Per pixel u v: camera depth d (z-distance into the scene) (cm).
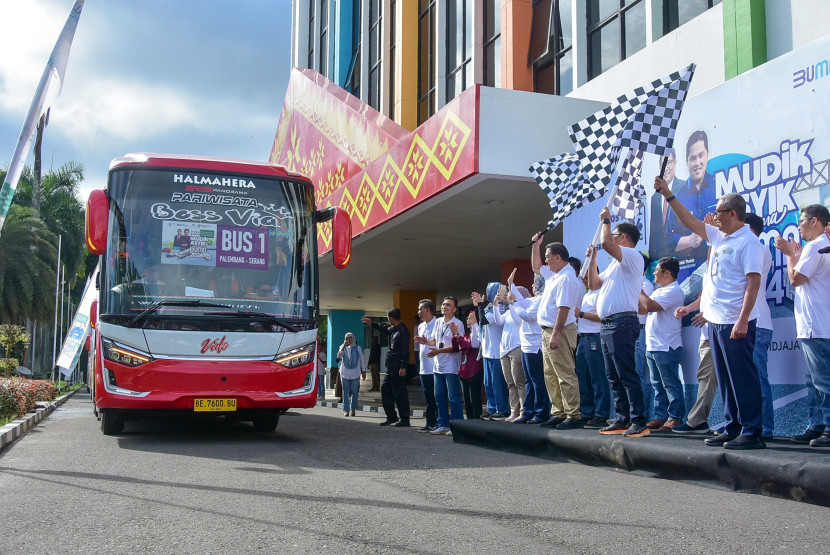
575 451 670
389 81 2369
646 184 919
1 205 754
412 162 1295
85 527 401
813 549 353
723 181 802
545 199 1264
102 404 808
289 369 848
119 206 848
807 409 674
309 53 3356
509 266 2028
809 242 598
